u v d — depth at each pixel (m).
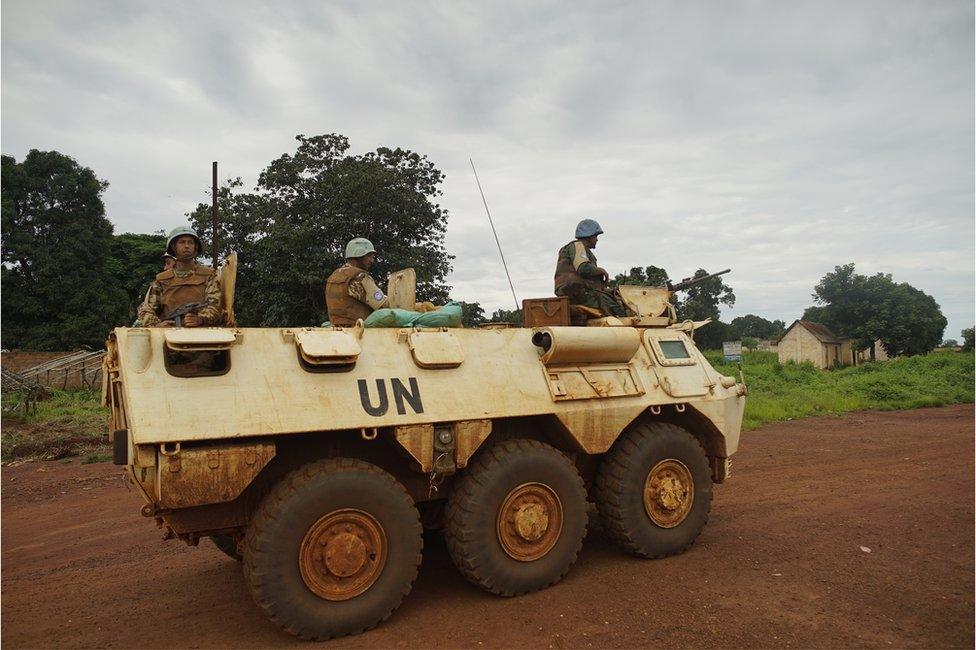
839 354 45.19
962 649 3.85
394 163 18.48
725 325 46.53
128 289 34.91
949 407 17.95
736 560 5.42
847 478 8.52
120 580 5.41
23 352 27.58
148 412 3.83
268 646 4.11
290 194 18.56
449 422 4.68
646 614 4.43
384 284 17.80
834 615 4.32
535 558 4.84
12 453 11.84
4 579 5.54
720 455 6.17
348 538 4.18
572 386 5.25
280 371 4.30
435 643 4.10
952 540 5.80
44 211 30.38
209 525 4.31
